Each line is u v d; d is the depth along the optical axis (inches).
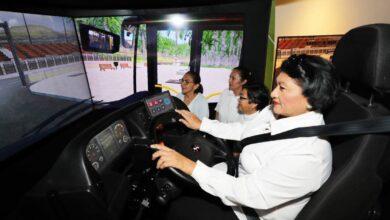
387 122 29.6
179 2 99.5
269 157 38.2
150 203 46.1
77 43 112.4
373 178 32.1
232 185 35.3
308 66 31.7
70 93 109.9
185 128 60.3
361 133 31.7
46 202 32.2
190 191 49.5
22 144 88.3
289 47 113.6
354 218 34.4
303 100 34.3
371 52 31.9
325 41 113.3
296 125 36.6
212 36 104.7
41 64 95.7
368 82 32.8
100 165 38.3
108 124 41.4
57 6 98.4
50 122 99.6
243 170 45.9
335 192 31.2
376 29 31.7
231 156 50.5
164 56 111.7
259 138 42.1
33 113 92.9
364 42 33.7
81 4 99.6
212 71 110.8
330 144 38.5
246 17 99.0
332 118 42.1
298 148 34.3
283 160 33.7
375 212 39.6
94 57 115.6
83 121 114.3
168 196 41.2
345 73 39.2
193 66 111.2
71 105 110.2
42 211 33.1
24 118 89.4
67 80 108.0
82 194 31.0
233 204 37.1
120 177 38.3
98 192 31.8
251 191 34.0
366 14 111.5
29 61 91.0
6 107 83.3
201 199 47.6
